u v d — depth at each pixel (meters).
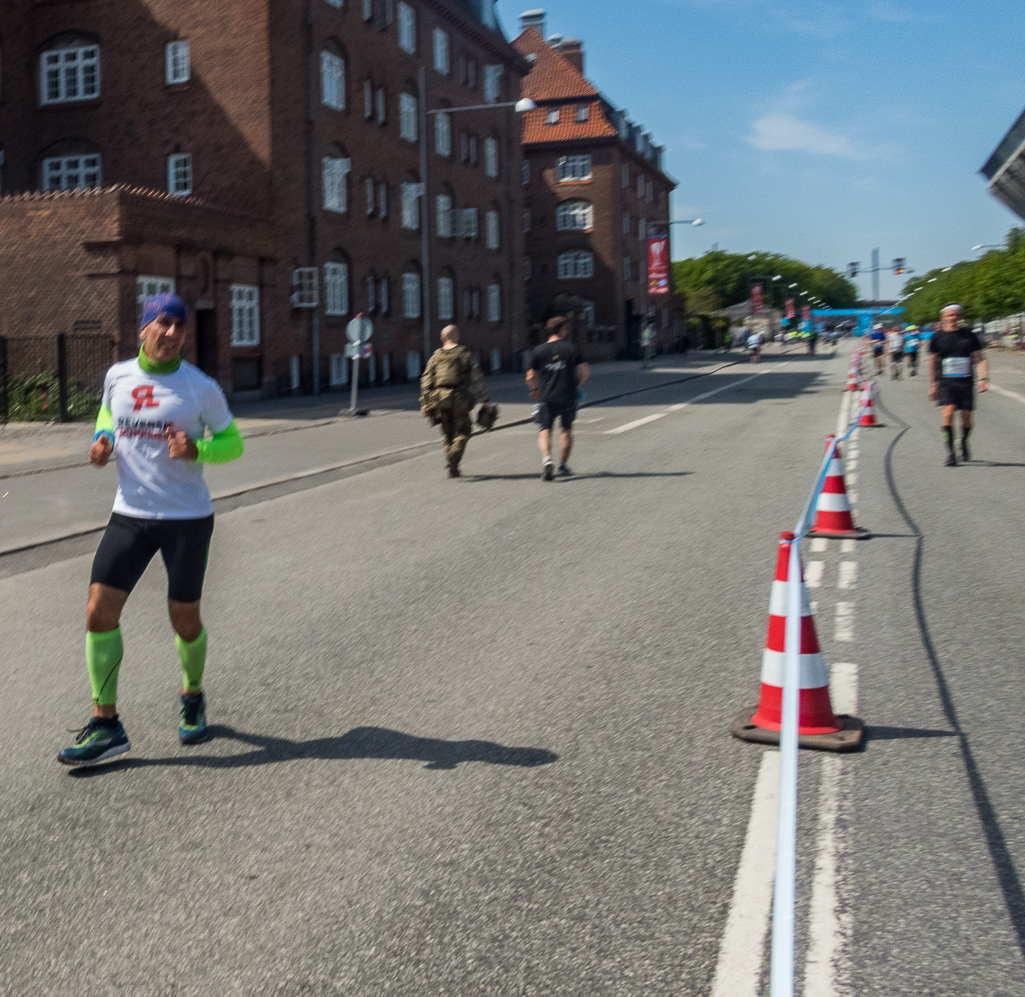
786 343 129.38
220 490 13.30
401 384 42.81
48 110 35.31
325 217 36.53
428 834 3.82
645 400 29.52
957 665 5.74
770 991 2.51
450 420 14.20
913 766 4.38
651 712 5.10
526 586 7.88
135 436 4.66
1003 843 3.68
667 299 86.56
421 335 44.94
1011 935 3.11
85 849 3.78
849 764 4.41
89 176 35.34
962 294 89.94
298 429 22.11
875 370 49.06
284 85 33.97
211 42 33.47
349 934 3.17
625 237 74.88
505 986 2.90
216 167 33.69
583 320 68.06
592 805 4.04
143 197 26.91
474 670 5.84
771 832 3.78
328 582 8.16
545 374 13.78
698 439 18.69
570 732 4.85
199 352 29.91
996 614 6.77
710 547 9.19
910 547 9.02
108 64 34.66
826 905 3.29
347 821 3.95
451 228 47.88
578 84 72.62
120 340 26.42
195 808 4.10
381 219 41.06
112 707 4.62
